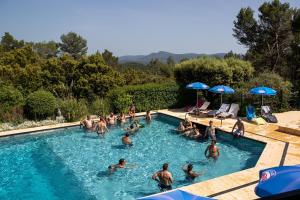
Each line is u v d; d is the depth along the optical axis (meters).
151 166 13.22
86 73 30.33
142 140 17.20
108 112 23.23
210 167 12.91
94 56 31.00
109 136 18.06
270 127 17.88
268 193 5.04
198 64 25.38
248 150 15.02
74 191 10.94
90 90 29.25
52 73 30.33
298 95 24.81
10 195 10.73
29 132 18.48
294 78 36.75
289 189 4.99
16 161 14.17
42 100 20.47
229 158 13.95
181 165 13.27
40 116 20.94
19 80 28.78
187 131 18.03
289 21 38.06
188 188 9.48
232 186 9.58
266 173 5.50
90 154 14.96
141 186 11.23
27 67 31.48
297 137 15.60
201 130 18.72
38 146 16.39
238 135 16.14
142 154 14.84
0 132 18.20
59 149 15.83
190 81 26.23
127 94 23.80
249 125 18.48
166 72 74.88
